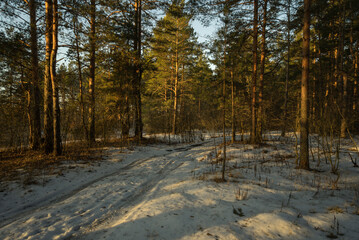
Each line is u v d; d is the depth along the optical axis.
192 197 4.45
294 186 5.46
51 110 9.75
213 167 8.21
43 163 7.88
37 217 3.86
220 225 3.02
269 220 3.14
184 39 24.39
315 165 7.73
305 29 7.12
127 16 14.22
